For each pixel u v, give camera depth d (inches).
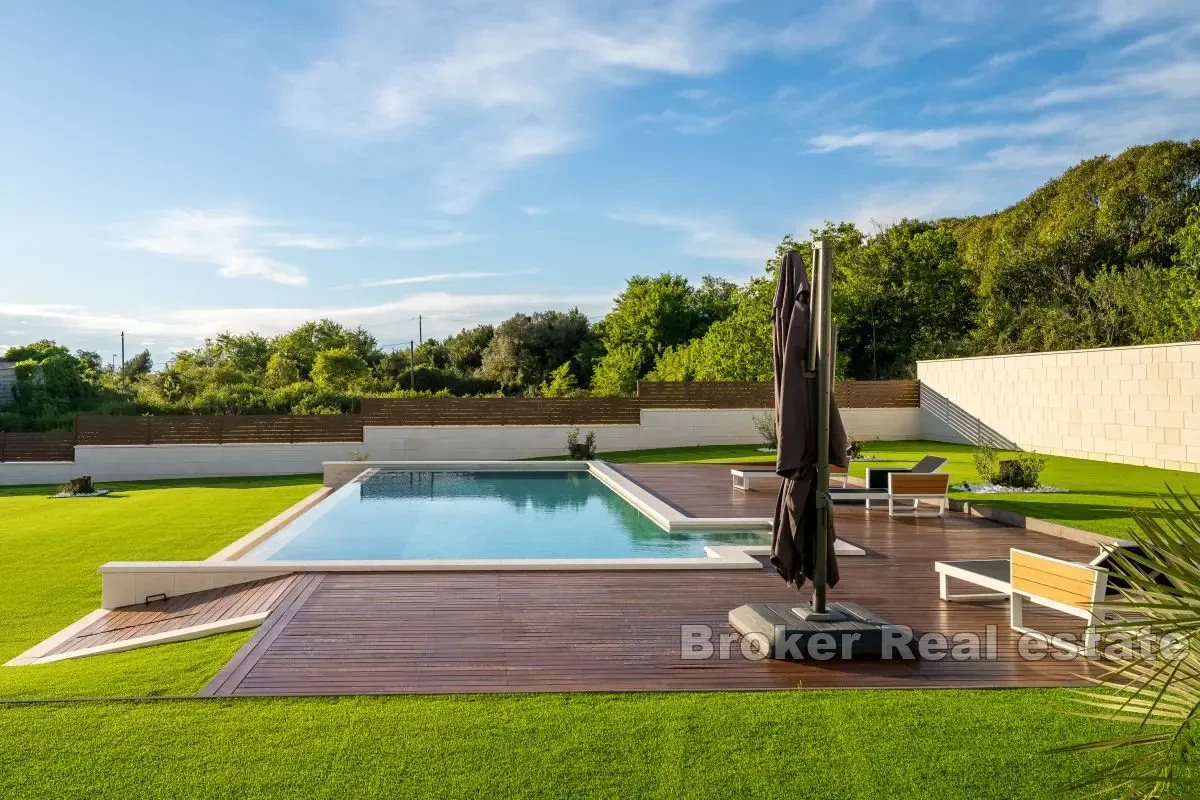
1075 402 756.0
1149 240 1219.9
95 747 145.8
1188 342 635.5
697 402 935.7
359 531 432.5
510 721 157.9
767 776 137.5
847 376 1330.0
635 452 907.4
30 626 281.3
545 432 908.6
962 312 1384.1
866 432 985.5
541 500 550.9
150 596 295.0
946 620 235.6
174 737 149.9
